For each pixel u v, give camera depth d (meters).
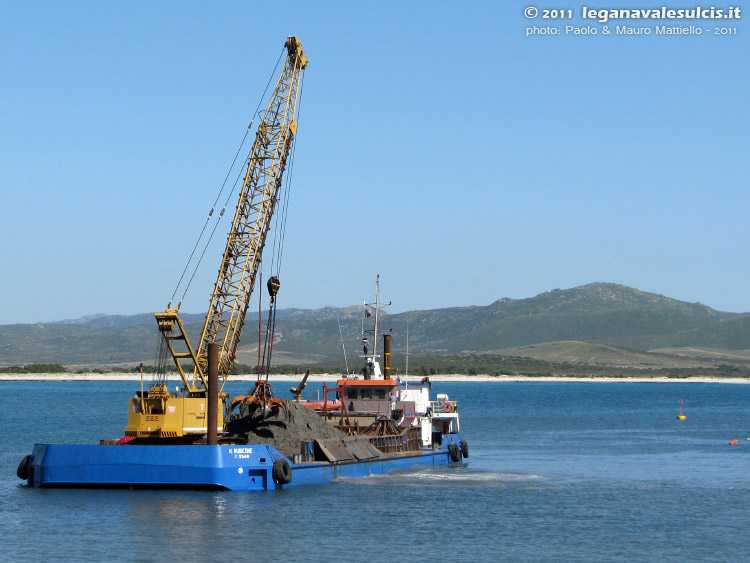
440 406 117.38
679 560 60.09
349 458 88.81
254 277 103.94
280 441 86.69
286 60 107.44
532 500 80.81
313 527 67.81
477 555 60.78
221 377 100.88
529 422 199.25
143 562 58.78
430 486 86.81
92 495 77.69
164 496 77.12
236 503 74.81
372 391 105.06
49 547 62.16
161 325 93.62
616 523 71.12
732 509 77.50
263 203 104.88
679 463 112.62
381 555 60.50
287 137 106.44
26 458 83.75
